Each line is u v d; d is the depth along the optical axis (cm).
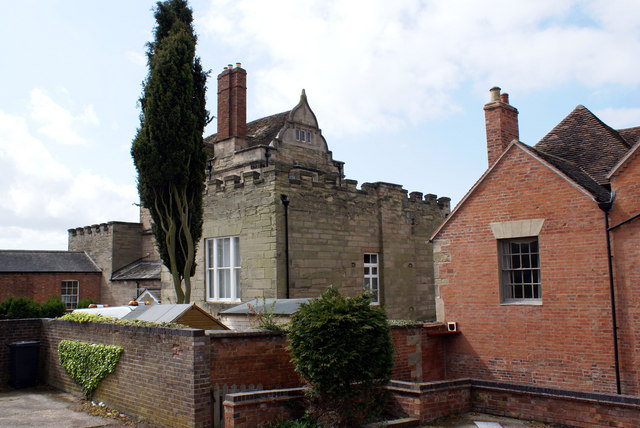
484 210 1399
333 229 2017
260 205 1889
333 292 1014
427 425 1020
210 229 2089
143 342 1072
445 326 1440
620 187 1183
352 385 961
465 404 1107
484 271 1387
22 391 1358
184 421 945
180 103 1634
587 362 1200
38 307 1858
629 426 910
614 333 1157
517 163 1349
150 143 1614
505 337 1337
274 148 2338
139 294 2953
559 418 998
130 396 1099
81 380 1262
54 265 3148
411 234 2345
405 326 1345
